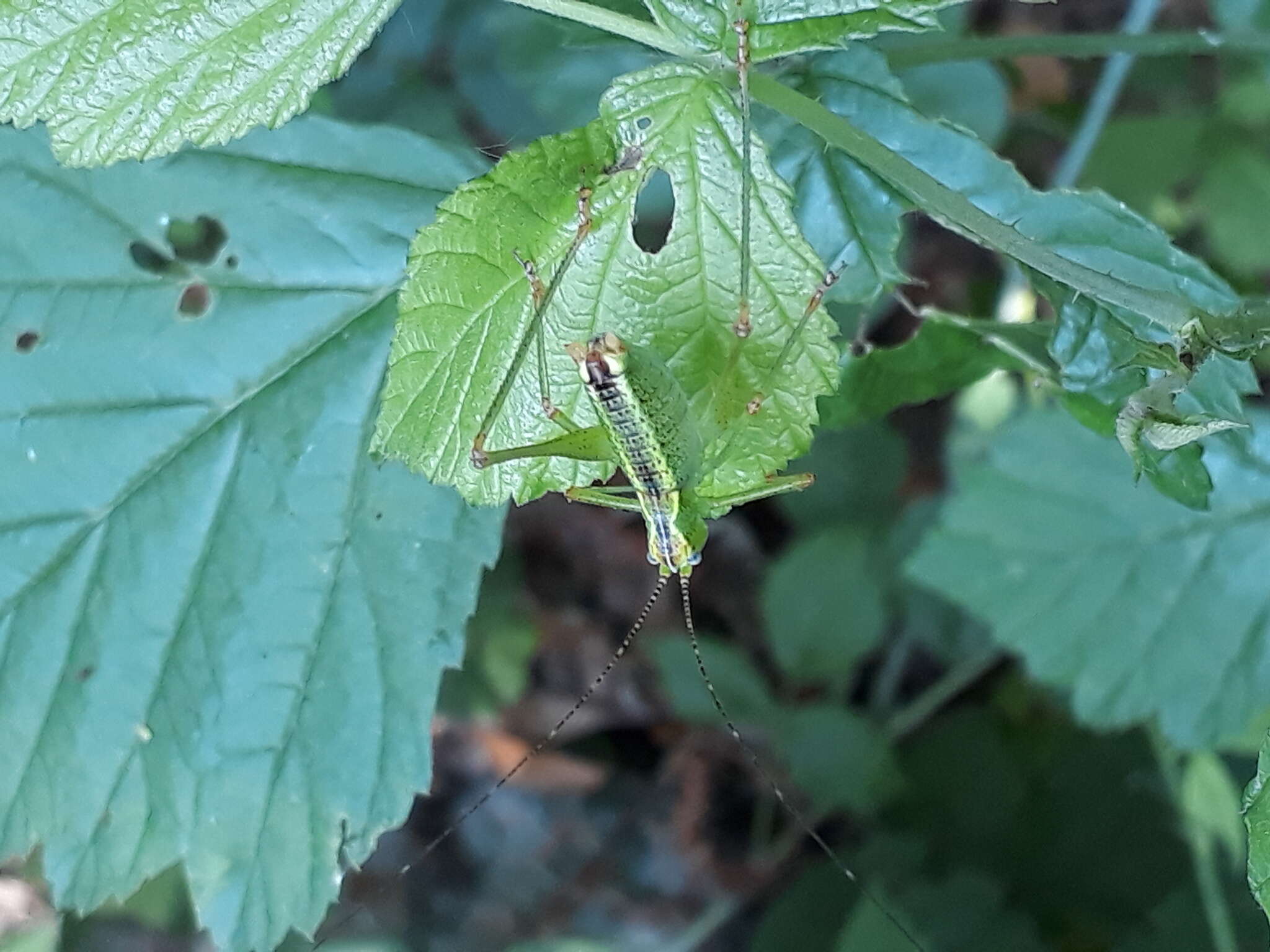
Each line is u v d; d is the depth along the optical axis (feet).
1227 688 0.62
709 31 0.37
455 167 0.50
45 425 0.49
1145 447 0.41
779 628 0.80
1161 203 0.80
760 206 0.39
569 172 0.38
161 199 0.49
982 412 0.78
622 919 0.92
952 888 0.75
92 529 0.50
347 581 0.50
